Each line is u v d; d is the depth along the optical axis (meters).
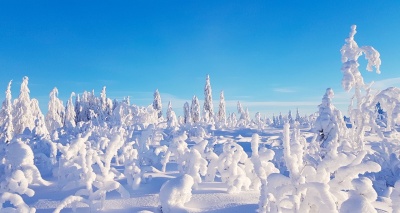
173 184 4.79
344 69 12.34
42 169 8.82
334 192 3.84
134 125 22.36
